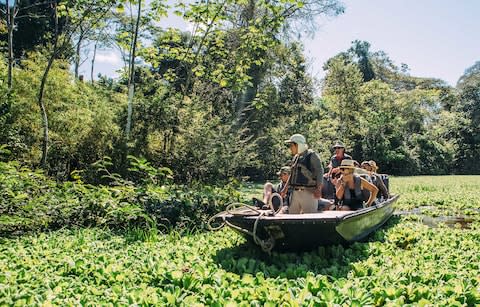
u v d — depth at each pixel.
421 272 5.66
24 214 8.52
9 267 5.87
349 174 8.92
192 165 15.32
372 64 79.00
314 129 33.28
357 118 48.44
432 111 68.81
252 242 7.12
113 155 14.73
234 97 26.66
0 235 8.20
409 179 40.06
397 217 12.48
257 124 27.52
